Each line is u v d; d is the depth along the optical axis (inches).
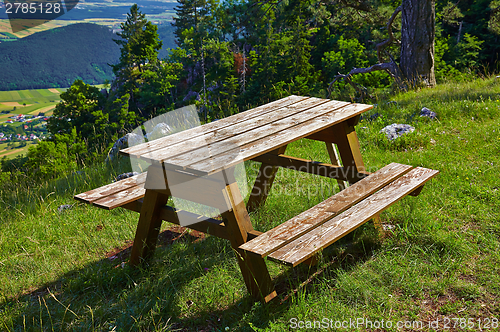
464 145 187.2
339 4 665.6
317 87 1581.0
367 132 227.5
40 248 136.7
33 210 178.4
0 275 121.0
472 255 103.5
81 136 1402.6
